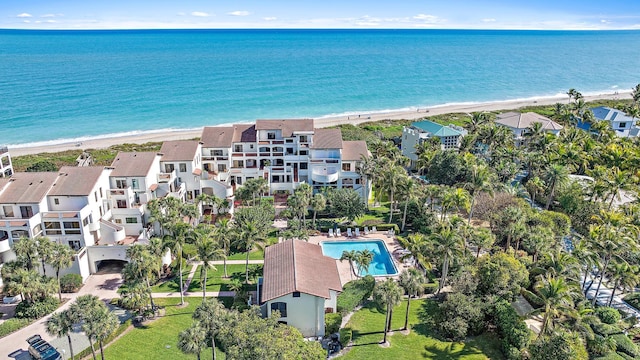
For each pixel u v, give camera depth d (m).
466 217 79.69
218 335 39.69
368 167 80.19
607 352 45.78
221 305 41.94
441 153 91.31
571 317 46.00
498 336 50.56
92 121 155.50
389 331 51.09
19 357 46.00
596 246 54.81
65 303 55.84
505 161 92.38
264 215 73.88
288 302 47.97
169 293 58.72
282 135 86.69
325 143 86.38
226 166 87.38
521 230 61.84
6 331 49.72
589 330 45.31
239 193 77.19
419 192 76.38
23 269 52.53
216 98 192.62
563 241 69.00
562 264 50.19
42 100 181.00
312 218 80.25
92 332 39.28
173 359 45.94
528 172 99.06
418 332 51.09
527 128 111.06
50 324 40.28
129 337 49.16
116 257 63.31
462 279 54.19
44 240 54.62
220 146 86.19
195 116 164.62
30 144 131.62
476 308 50.81
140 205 71.62
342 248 71.88
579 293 48.19
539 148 96.94
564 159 88.62
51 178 66.00
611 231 55.81
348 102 195.50
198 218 75.75
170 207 66.81
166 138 138.00
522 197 83.88
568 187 80.31
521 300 56.59
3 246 59.66
